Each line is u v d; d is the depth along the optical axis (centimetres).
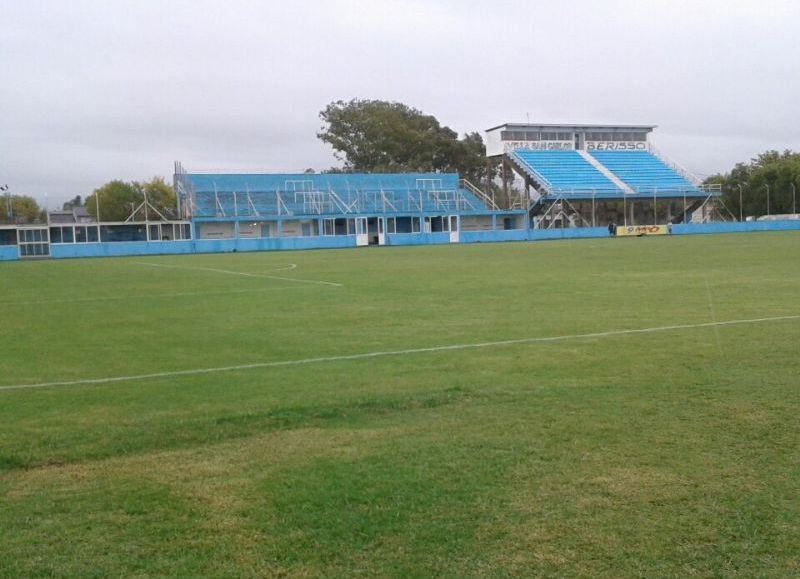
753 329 1095
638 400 687
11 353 1064
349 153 9631
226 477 511
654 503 451
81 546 410
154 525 435
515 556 390
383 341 1083
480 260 3300
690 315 1273
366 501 463
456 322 1265
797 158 9331
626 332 1099
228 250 5681
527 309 1422
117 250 5428
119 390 793
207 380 834
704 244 4347
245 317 1412
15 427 649
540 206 7494
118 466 541
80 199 8550
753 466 508
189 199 6525
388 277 2384
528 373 825
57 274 3086
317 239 6000
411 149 9656
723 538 406
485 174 9994
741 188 8519
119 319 1441
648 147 8350
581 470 507
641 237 6272
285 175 7238
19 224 5962
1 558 397
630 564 381
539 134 8044
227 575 376
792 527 417
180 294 1953
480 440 578
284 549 402
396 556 392
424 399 712
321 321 1323
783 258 2853
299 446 577
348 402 707
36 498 480
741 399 680
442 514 441
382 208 6906
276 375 852
